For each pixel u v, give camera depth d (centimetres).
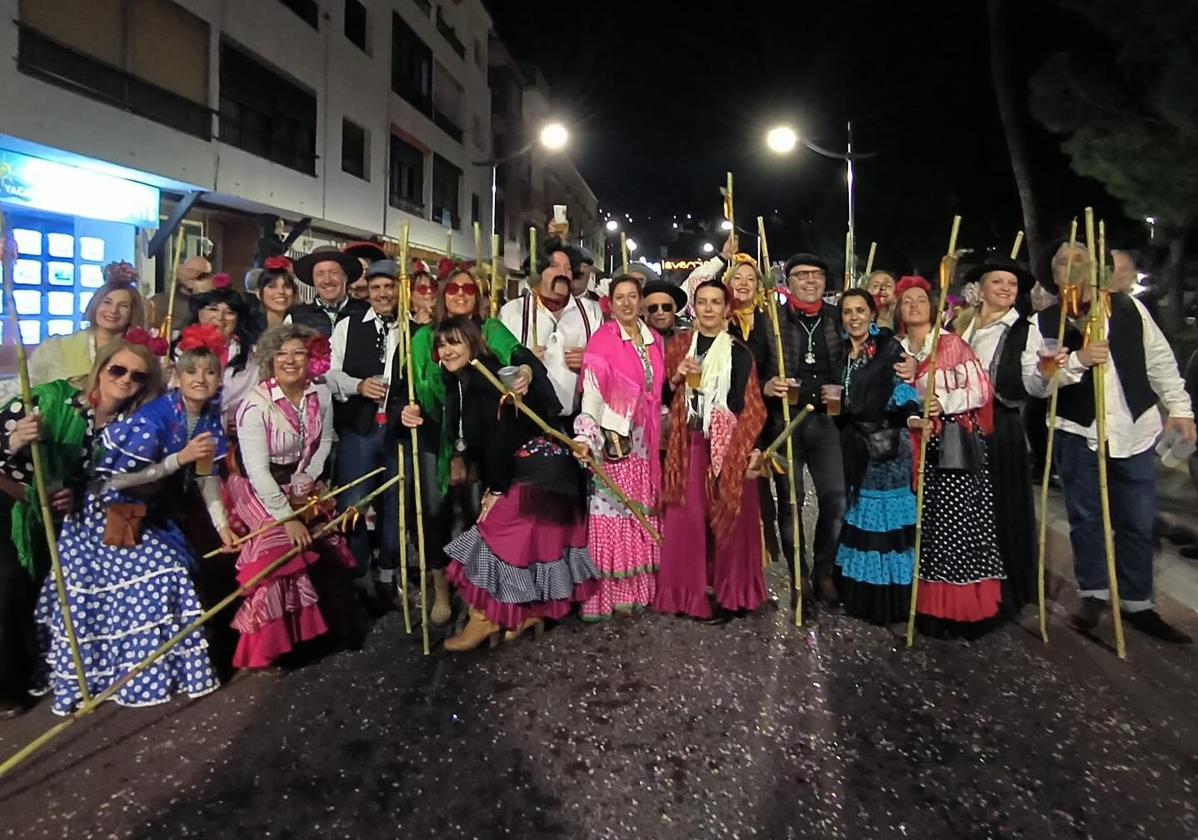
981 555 427
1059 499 702
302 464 418
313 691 381
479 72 3100
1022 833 283
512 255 3859
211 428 389
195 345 378
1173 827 285
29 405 329
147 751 329
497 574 416
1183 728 348
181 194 1325
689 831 284
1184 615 468
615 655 418
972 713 360
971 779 312
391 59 2164
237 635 433
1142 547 437
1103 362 410
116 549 363
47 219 1070
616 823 288
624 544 463
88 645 362
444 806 296
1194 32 891
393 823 287
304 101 1661
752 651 422
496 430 412
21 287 1028
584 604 457
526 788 307
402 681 391
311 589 405
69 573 362
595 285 689
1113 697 374
